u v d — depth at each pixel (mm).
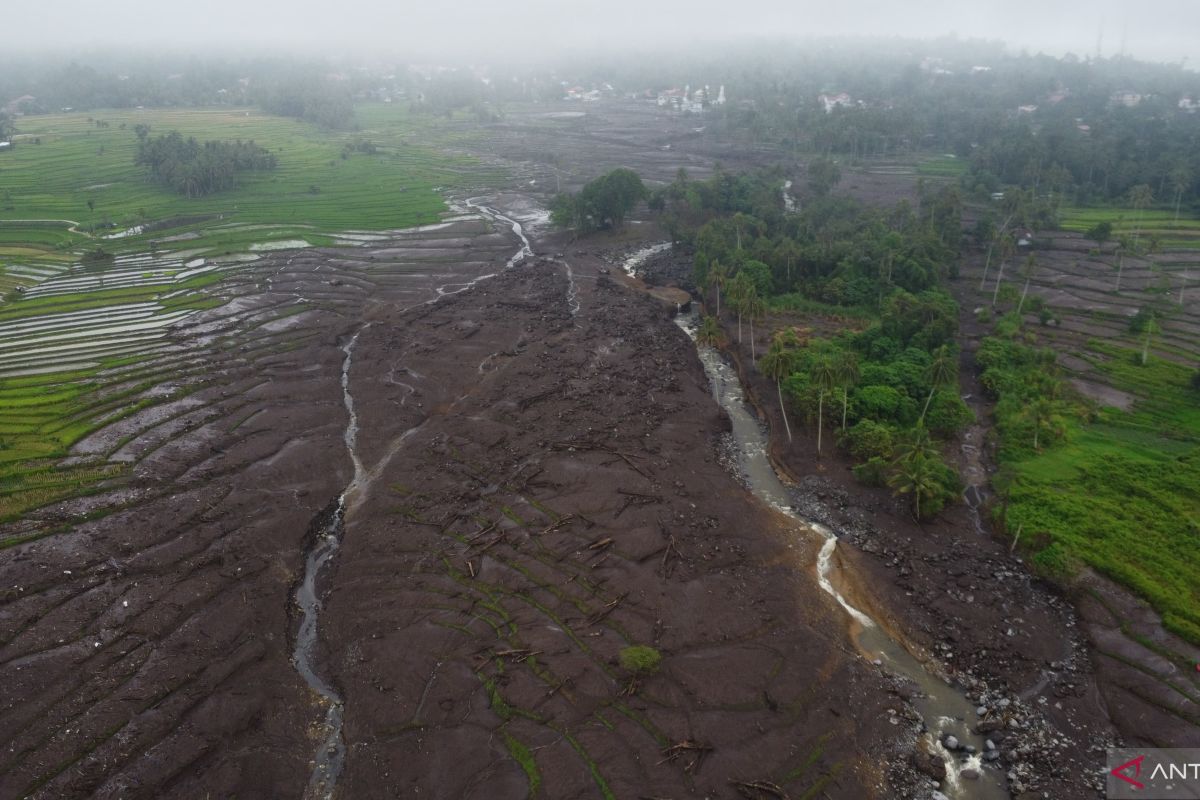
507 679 51625
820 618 57844
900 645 55656
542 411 86625
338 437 84750
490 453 78750
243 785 45906
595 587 59625
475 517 68625
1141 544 61594
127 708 50281
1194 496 67000
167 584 61562
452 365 99625
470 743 47438
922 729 48688
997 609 58188
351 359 103688
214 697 51781
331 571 65125
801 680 51531
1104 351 96688
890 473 72562
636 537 65000
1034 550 63188
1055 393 85312
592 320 112438
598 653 53438
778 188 173750
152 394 92250
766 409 88750
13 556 63938
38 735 48031
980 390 90250
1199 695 49594
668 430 83250
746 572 62219
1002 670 52844
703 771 45188
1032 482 70875
